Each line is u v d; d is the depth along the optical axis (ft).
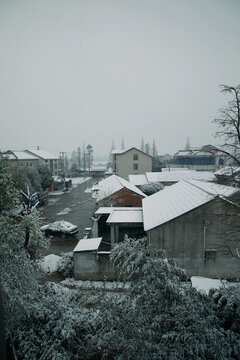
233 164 31.58
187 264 42.09
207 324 18.25
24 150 199.82
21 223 29.66
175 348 17.21
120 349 19.11
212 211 40.63
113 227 53.62
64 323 21.99
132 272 21.15
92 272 42.52
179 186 65.10
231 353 19.15
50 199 121.19
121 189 78.69
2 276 22.99
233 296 23.00
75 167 275.80
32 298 24.30
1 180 30.53
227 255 41.27
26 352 20.74
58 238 65.10
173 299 19.81
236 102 29.37
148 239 42.37
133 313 19.39
